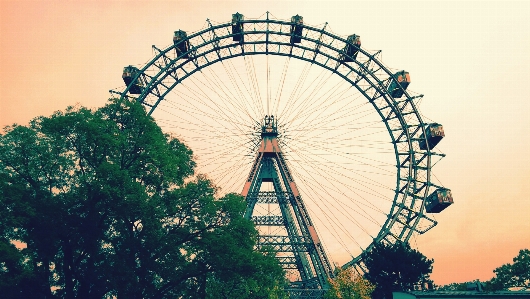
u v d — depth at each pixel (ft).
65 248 139.03
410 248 253.44
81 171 146.10
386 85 291.17
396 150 288.10
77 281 146.82
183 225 151.43
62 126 138.72
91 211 138.21
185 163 163.84
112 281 131.13
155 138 148.77
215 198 153.79
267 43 291.17
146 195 137.49
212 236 145.28
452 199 267.80
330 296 228.84
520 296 142.41
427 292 186.19
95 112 153.69
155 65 281.13
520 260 183.21
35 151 140.77
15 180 139.64
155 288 146.20
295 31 291.99
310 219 269.03
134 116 154.10
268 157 293.02
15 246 134.21
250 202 276.00
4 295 128.36
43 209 132.77
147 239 141.18
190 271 144.05
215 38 286.46
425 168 279.90
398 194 281.74
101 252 143.74
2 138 139.95
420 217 271.49
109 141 138.62
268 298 190.70
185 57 285.23
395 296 189.57
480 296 151.12
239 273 145.79
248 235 152.25
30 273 128.57
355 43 291.38
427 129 288.10
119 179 132.77
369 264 246.47
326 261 258.78
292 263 288.51
